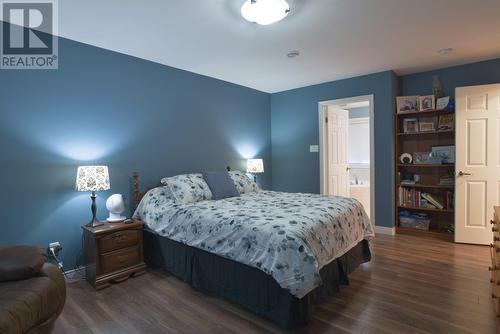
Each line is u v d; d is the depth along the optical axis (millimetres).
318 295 2053
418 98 3842
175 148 3623
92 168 2551
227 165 4324
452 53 3268
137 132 3232
